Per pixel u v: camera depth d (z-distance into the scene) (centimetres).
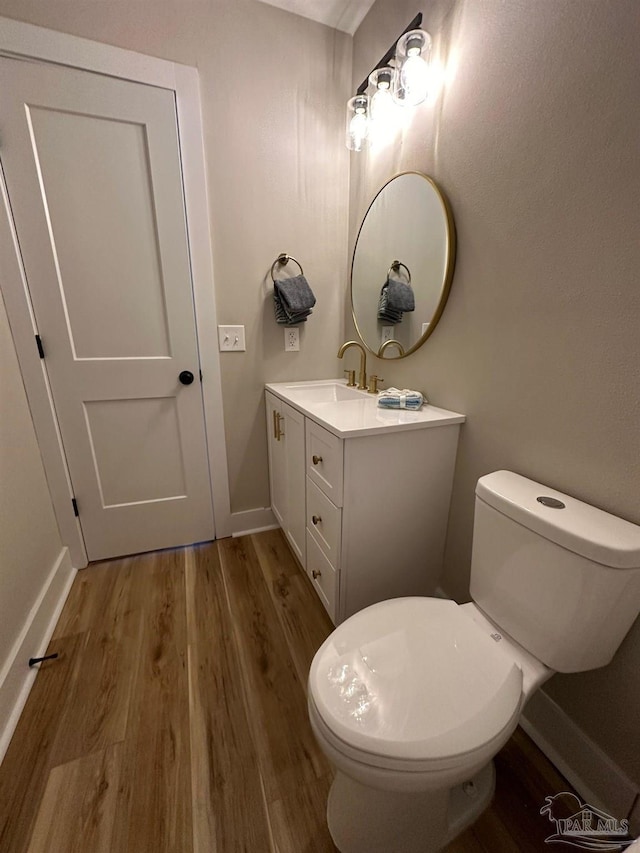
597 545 69
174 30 130
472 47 100
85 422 154
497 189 98
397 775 60
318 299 182
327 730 65
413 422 112
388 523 121
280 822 83
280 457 170
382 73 127
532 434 97
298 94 154
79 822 82
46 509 147
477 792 86
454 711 67
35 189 126
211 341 164
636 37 65
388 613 89
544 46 81
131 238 141
